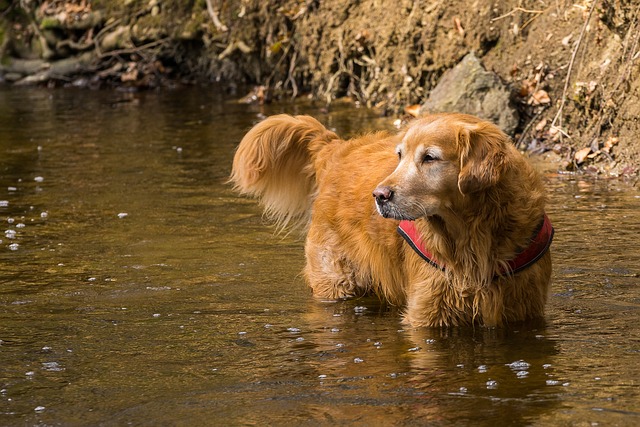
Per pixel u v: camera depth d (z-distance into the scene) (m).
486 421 5.43
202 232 10.28
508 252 7.19
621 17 12.52
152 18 22.73
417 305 7.46
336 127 15.88
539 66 14.20
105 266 9.16
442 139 7.02
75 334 7.34
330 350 6.88
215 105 19.02
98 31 23.20
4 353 6.95
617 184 11.47
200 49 22.41
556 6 14.45
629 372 6.12
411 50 16.78
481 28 15.52
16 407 5.94
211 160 13.91
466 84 14.44
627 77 12.10
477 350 6.77
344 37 18.44
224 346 7.01
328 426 5.48
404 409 5.67
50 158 14.47
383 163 8.12
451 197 7.08
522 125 14.06
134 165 13.78
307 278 8.62
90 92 21.69
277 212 9.65
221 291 8.38
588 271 8.38
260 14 20.47
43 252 9.67
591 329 7.06
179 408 5.85
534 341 6.89
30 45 23.95
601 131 12.69
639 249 8.91
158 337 7.23
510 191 7.11
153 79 22.31
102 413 5.81
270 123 9.30
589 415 5.43
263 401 5.91
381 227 7.95
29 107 19.70
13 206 11.64
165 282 8.64
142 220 10.83
